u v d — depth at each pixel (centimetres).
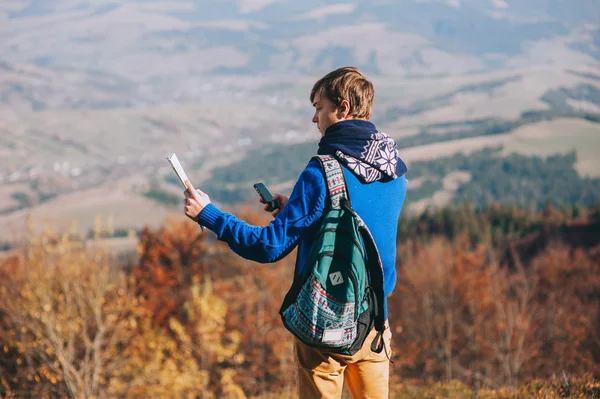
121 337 1703
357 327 242
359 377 269
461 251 3616
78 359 1702
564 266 3703
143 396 1809
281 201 290
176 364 2031
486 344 2592
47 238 1527
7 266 1587
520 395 495
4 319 1551
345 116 262
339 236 238
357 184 246
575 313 2794
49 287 1520
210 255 3159
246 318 2856
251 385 2700
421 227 8338
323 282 234
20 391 1523
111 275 1756
